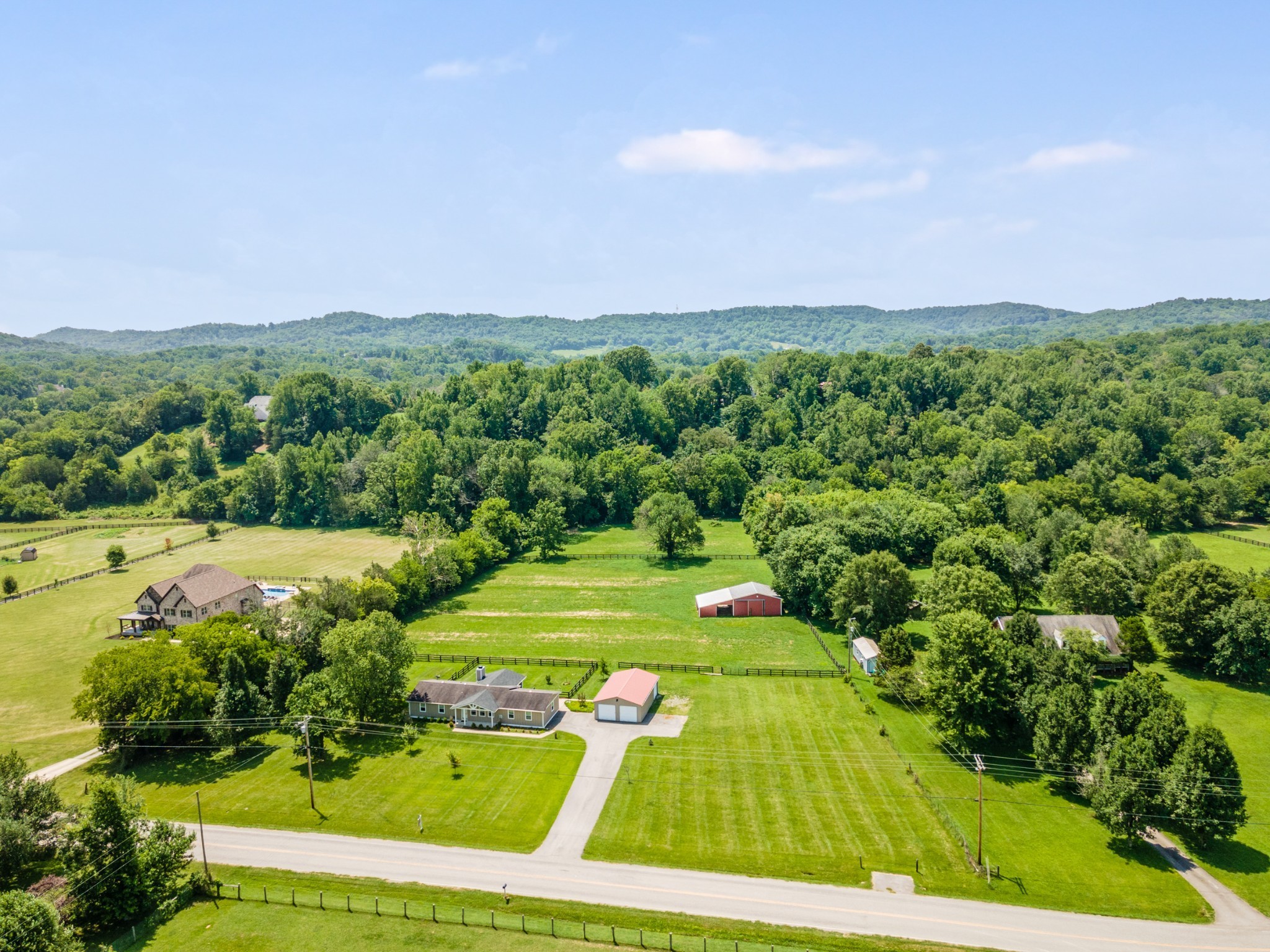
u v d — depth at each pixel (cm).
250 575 14612
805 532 12131
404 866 6128
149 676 7769
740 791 7081
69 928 5081
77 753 7969
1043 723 7025
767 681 9588
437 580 13100
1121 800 6122
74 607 12775
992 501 16150
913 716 8538
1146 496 16588
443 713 8744
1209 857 6122
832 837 6375
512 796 7094
